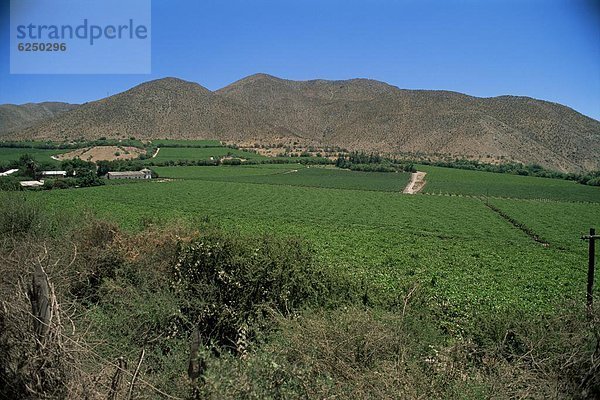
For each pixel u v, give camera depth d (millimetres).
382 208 69125
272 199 76438
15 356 4969
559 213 64062
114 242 10734
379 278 21344
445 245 39438
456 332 9852
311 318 7332
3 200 14500
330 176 115000
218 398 4477
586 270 28891
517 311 10648
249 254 10008
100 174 100500
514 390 5715
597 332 5945
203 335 8977
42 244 9453
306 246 12117
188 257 9859
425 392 5277
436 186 98562
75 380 4996
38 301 5184
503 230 50344
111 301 9195
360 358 6336
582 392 5555
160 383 5707
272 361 5023
